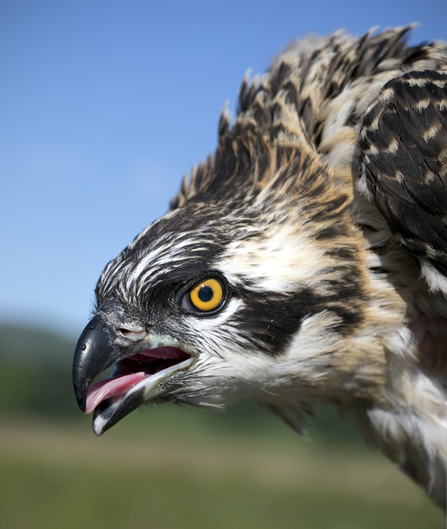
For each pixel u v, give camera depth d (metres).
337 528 18.30
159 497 22.77
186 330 4.87
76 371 4.70
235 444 42.88
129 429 45.81
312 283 4.91
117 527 18.81
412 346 5.14
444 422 5.32
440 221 4.69
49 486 24.12
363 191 4.97
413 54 5.68
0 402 52.66
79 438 42.03
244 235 4.93
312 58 6.04
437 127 4.77
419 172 4.73
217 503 22.00
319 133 5.47
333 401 5.66
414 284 5.09
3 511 20.33
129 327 4.83
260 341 4.89
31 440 39.53
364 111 5.29
